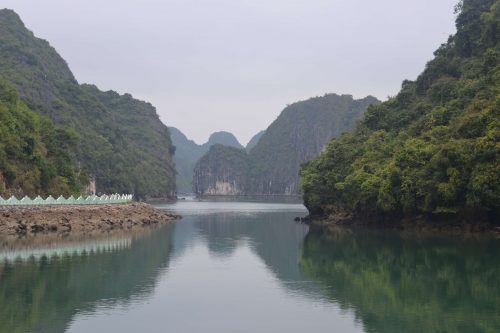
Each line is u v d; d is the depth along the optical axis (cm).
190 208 18488
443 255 5491
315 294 3738
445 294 3731
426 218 8038
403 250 5950
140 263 5088
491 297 3631
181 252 5959
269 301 3522
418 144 8100
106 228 8762
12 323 2950
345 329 2894
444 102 9675
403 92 11500
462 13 12056
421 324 2988
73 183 11200
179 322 3006
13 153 9231
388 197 7994
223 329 2886
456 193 6925
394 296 3669
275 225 10169
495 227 7119
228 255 5750
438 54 12294
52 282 4050
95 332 2802
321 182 10619
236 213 14862
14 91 11481
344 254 5778
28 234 7219
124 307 3334
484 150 6550
